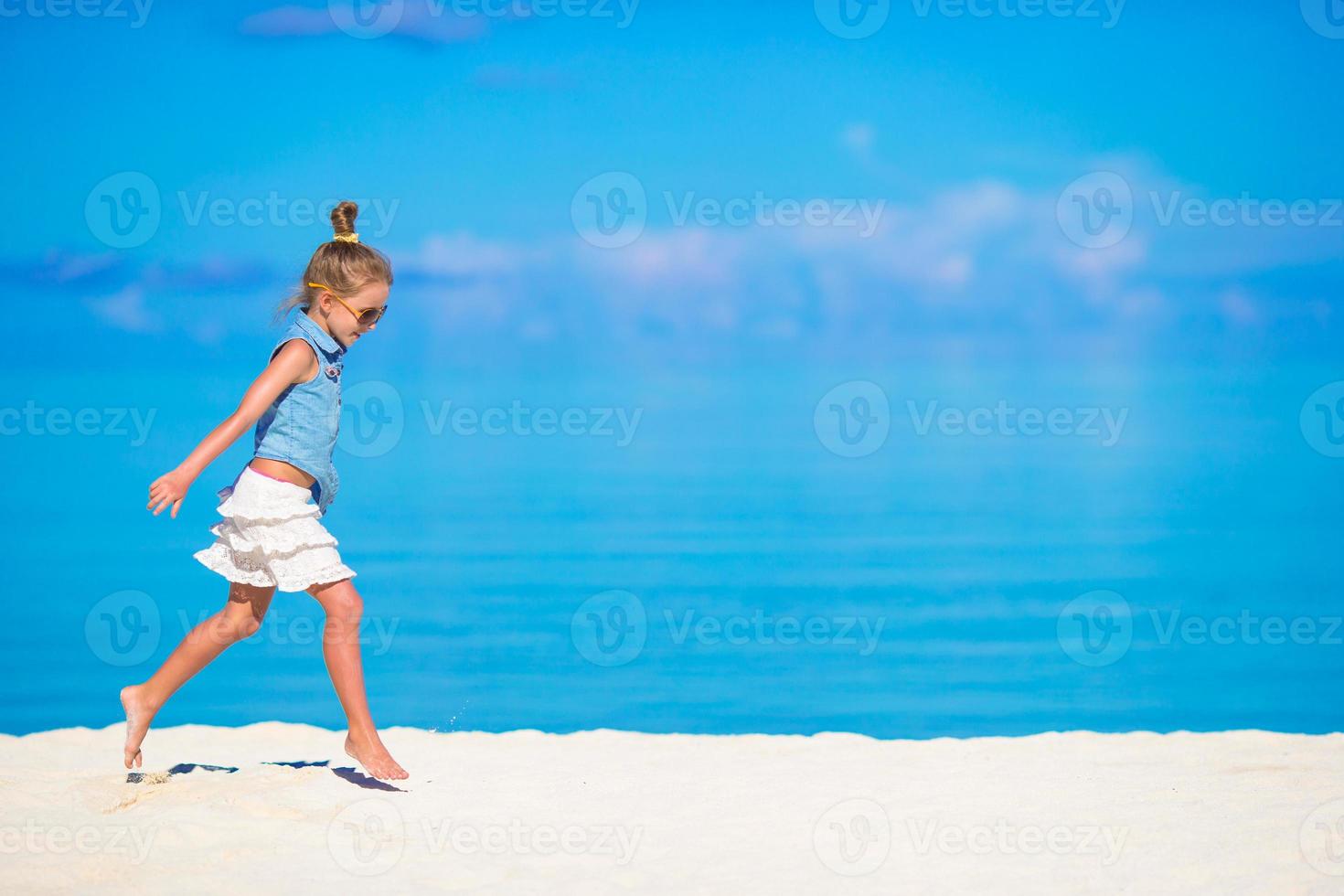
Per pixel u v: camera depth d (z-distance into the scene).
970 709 8.51
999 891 3.25
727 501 23.45
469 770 4.71
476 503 23.41
